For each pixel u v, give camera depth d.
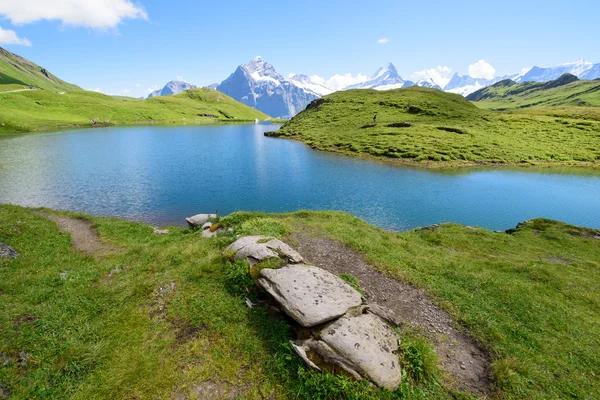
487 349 11.91
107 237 24.70
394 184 55.28
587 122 117.44
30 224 23.91
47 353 10.24
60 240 22.12
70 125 158.12
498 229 36.38
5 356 9.85
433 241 27.03
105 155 77.06
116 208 38.53
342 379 9.19
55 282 14.84
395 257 19.97
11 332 10.75
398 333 12.05
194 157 78.69
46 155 73.38
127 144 100.31
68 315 12.29
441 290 16.11
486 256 23.80
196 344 11.17
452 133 103.06
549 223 31.77
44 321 11.66
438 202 45.78
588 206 45.03
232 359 10.62
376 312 12.55
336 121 145.88
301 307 11.20
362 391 8.94
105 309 12.98
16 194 41.88
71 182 49.72
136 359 10.39
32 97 190.00
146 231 27.42
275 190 49.69
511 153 83.19
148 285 14.44
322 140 110.81
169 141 113.44
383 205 43.81
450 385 10.05
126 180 52.72
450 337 12.56
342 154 88.12
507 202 46.59
